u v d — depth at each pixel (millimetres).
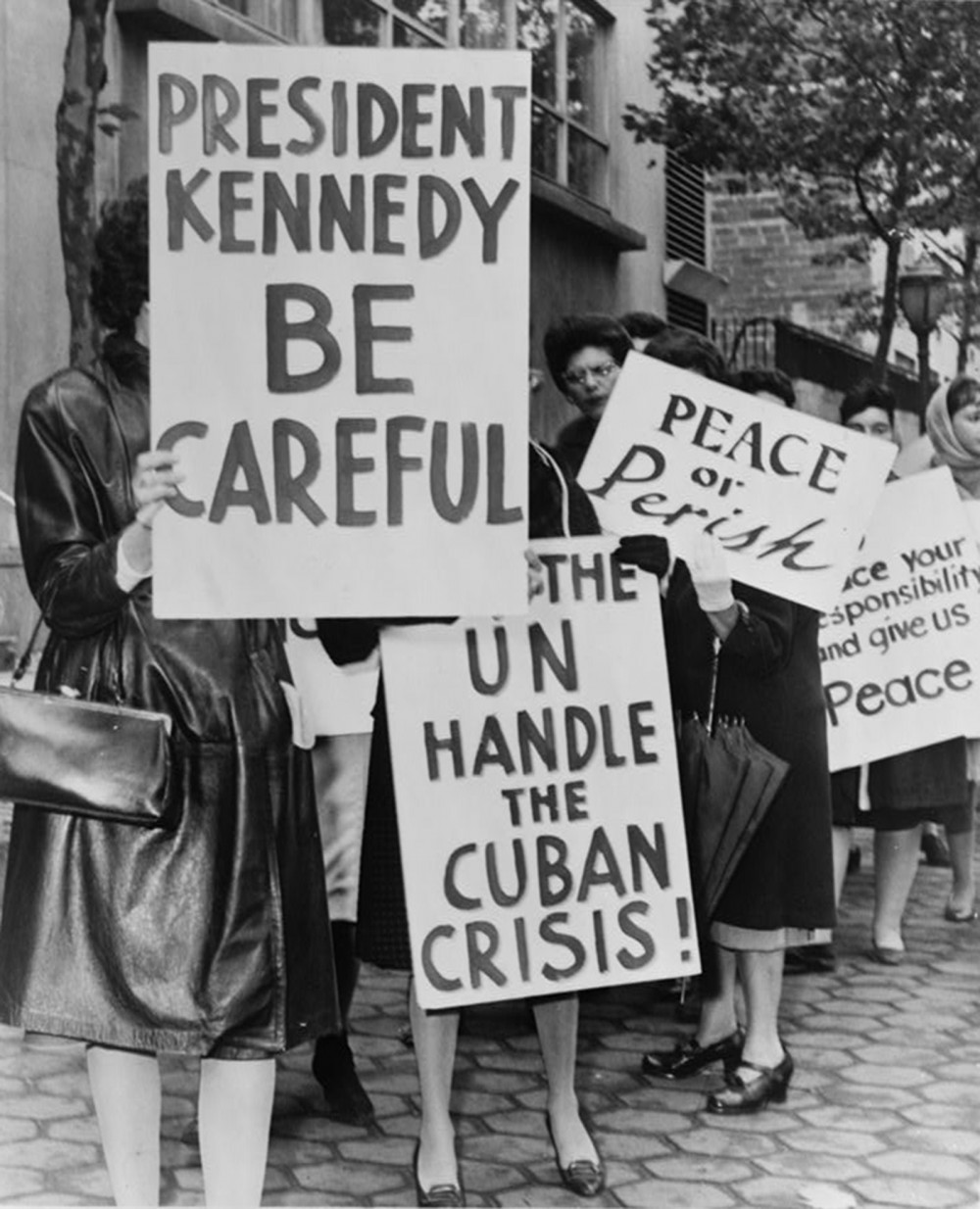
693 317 17172
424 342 3287
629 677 3791
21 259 8891
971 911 6668
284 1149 4129
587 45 14766
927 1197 3900
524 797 3725
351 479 3275
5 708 3117
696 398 4191
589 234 14656
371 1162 4059
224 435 3244
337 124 3262
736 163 12719
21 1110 4359
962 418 6730
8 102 8734
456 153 3275
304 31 10867
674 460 4195
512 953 3686
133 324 3377
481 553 3303
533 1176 4008
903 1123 4395
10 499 3551
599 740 3768
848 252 13453
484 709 3723
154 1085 3332
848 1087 4680
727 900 4387
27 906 3188
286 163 3254
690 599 4332
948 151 11984
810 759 4375
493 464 3301
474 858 3686
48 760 3096
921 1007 5473
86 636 3205
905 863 6027
